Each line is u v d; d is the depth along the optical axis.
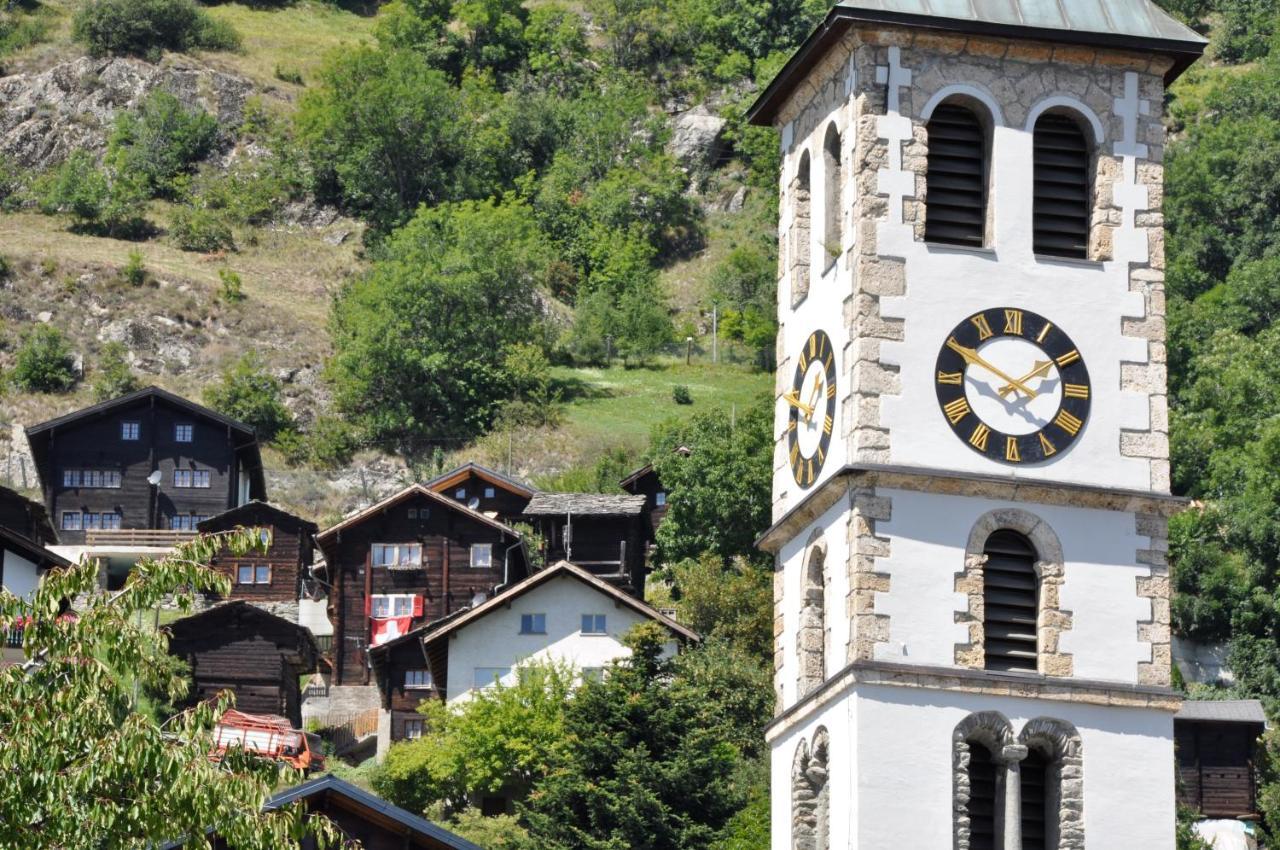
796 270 93.62
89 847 67.81
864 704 82.06
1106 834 82.31
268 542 73.25
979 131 88.81
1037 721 82.75
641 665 150.50
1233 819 182.00
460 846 109.69
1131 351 86.88
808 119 94.19
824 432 88.38
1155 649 84.38
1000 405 85.69
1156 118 89.12
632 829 142.75
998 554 84.94
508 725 178.75
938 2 88.50
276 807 74.94
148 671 72.06
